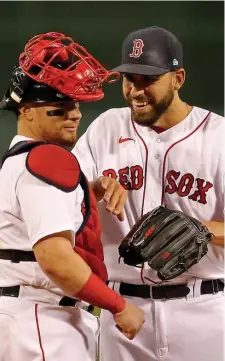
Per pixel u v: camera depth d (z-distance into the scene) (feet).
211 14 137.90
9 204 30.35
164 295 37.01
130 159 37.78
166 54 34.71
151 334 37.32
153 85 34.32
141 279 37.11
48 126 30.89
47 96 30.32
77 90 30.37
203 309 36.96
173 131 37.09
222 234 35.35
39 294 31.19
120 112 39.29
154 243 33.06
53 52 30.53
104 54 140.36
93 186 35.45
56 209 29.09
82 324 31.89
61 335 30.99
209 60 137.69
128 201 37.73
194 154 36.63
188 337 36.94
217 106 136.56
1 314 31.42
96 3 140.15
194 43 138.31
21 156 30.35
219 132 36.68
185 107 37.60
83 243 31.68
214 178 36.37
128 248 33.65
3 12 137.08
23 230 30.71
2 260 31.58
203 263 36.68
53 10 139.74
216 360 37.14
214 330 36.96
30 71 30.35
